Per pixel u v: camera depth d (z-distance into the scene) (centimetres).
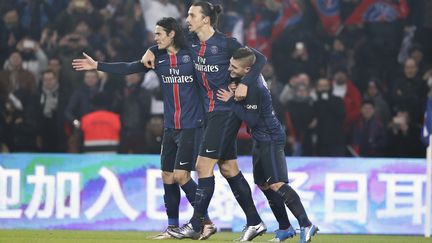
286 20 6022
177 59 3353
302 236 3122
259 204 4441
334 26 6069
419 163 4572
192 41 3350
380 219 4534
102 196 4438
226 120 3266
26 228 4403
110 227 4419
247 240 3391
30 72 5591
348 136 5588
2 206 4419
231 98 3250
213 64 3256
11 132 5509
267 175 3197
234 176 3412
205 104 3316
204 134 3294
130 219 4428
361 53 5994
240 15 5959
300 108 5506
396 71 5953
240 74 3188
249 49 3166
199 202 3303
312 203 4497
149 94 5466
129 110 5434
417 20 6125
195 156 3416
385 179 4544
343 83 5650
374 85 5691
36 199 4431
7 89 5550
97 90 5431
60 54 5675
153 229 4422
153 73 5519
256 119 3178
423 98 5747
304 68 5816
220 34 3288
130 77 5491
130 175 4450
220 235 4072
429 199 4291
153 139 5369
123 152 5316
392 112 5756
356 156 5569
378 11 6131
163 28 3325
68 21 5803
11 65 5578
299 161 4503
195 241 3288
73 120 5384
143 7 5878
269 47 5916
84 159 4453
